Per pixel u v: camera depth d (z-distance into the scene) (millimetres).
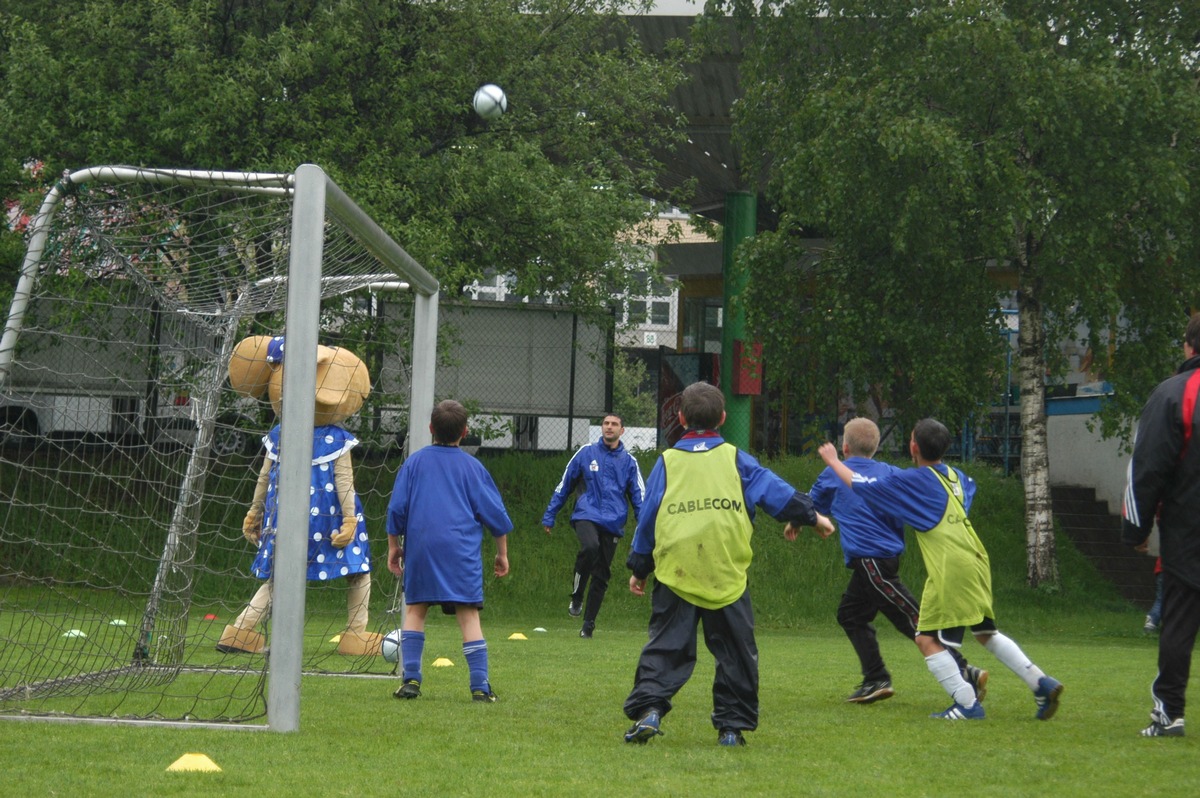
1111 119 14828
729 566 4609
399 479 6074
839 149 15328
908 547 16578
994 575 16547
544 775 3891
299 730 4859
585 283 18688
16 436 8211
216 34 16781
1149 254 15867
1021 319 16594
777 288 17578
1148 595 16953
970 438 22562
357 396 8031
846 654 9906
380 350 9867
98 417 9070
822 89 17000
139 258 7328
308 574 7848
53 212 5973
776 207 18797
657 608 4672
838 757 4379
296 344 5035
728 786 3748
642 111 19812
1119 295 16281
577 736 4805
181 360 8125
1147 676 8219
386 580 13008
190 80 15445
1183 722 5082
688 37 21516
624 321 20016
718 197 27953
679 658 4621
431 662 8039
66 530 11289
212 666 6969
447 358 17000
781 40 17703
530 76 18625
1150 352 16000
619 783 3768
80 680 6348
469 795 3527
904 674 8070
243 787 3600
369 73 17516
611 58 19016
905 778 3959
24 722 4945
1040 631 14398
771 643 11414
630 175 19625
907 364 16844
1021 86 14672
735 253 17812
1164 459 5004
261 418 9133
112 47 15789
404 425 9594
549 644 10172
